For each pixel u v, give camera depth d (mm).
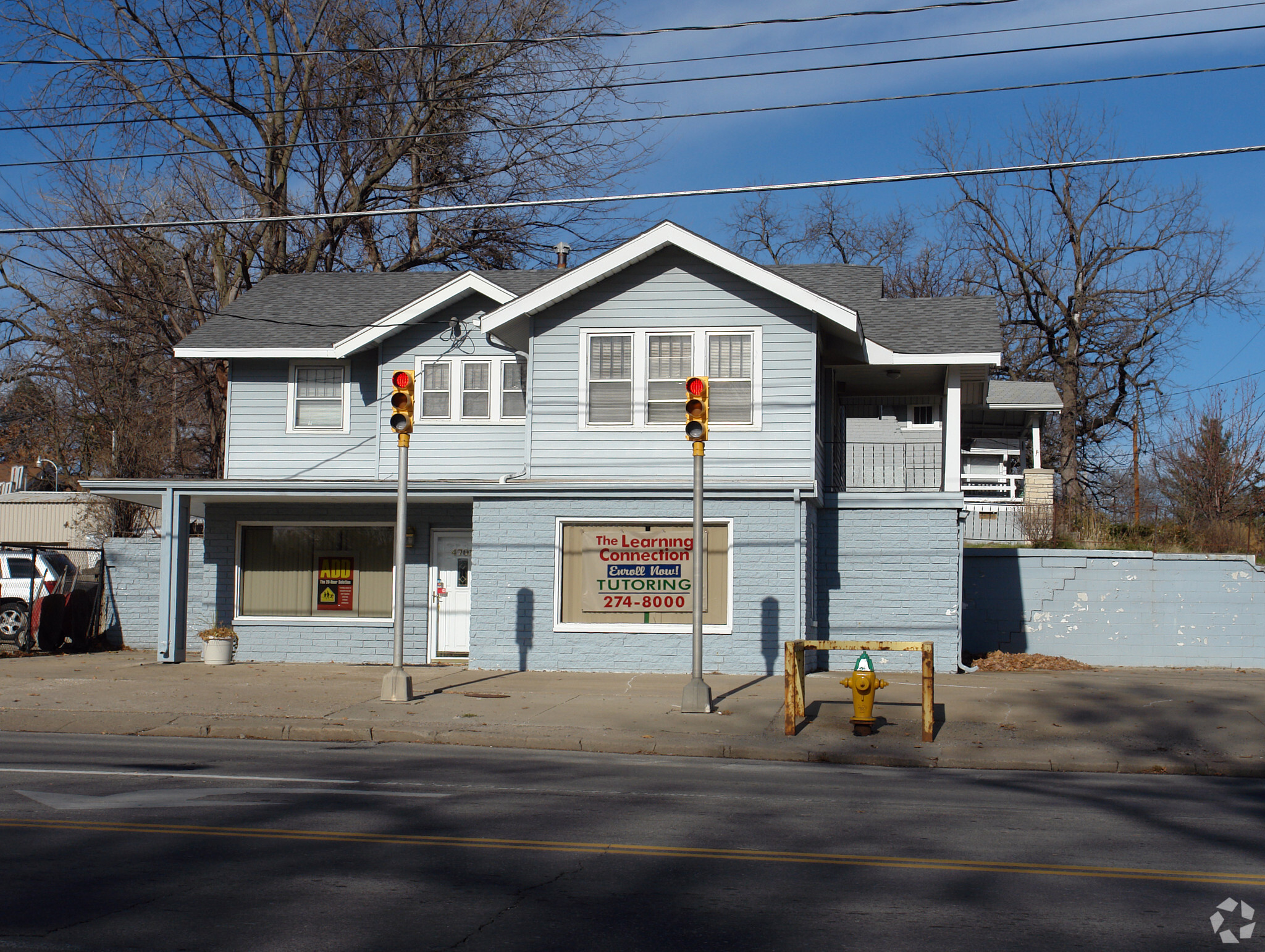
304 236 33969
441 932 5434
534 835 7633
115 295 32406
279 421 22016
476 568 18234
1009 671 18781
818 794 9648
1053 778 11188
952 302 22234
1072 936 5461
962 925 5617
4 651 21812
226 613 20766
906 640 18609
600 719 13875
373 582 20625
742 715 14164
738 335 18156
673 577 17875
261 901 5941
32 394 37531
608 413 18359
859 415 26125
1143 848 7488
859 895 6184
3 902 5910
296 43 33094
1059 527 24875
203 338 22078
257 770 10477
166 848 7148
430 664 19891
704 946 5262
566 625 17984
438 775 10375
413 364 21516
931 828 8094
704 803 9023
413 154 34469
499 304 21172
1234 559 19875
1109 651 20172
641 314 18359
